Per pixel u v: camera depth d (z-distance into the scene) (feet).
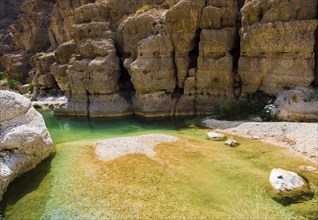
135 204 42.22
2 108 53.78
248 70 87.86
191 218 38.09
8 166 50.11
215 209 39.81
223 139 69.92
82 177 51.98
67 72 120.57
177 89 104.53
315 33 76.28
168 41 98.68
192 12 93.09
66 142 75.61
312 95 74.28
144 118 102.17
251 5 84.12
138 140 70.79
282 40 78.48
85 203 43.60
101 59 111.86
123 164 56.65
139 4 128.88
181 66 99.19
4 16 289.53
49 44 219.41
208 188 45.75
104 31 119.85
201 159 57.41
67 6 185.06
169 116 100.83
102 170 54.44
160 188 46.50
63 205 43.45
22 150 54.08
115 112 108.88
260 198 41.68
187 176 50.19
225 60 91.86
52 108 135.44
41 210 42.39
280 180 44.68
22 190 48.39
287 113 74.18
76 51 135.03
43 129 61.46
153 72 101.19
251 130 72.95
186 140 70.49
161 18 101.55
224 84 93.56
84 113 113.39
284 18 77.92
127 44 111.34
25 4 224.94
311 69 75.77
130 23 108.88
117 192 45.98
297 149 59.57
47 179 51.96
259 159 55.98
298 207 38.70
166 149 64.03
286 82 79.82
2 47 248.93
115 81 112.68
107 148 66.44
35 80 164.35
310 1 75.25
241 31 88.38
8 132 52.70
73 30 126.41
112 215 39.99
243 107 84.79
